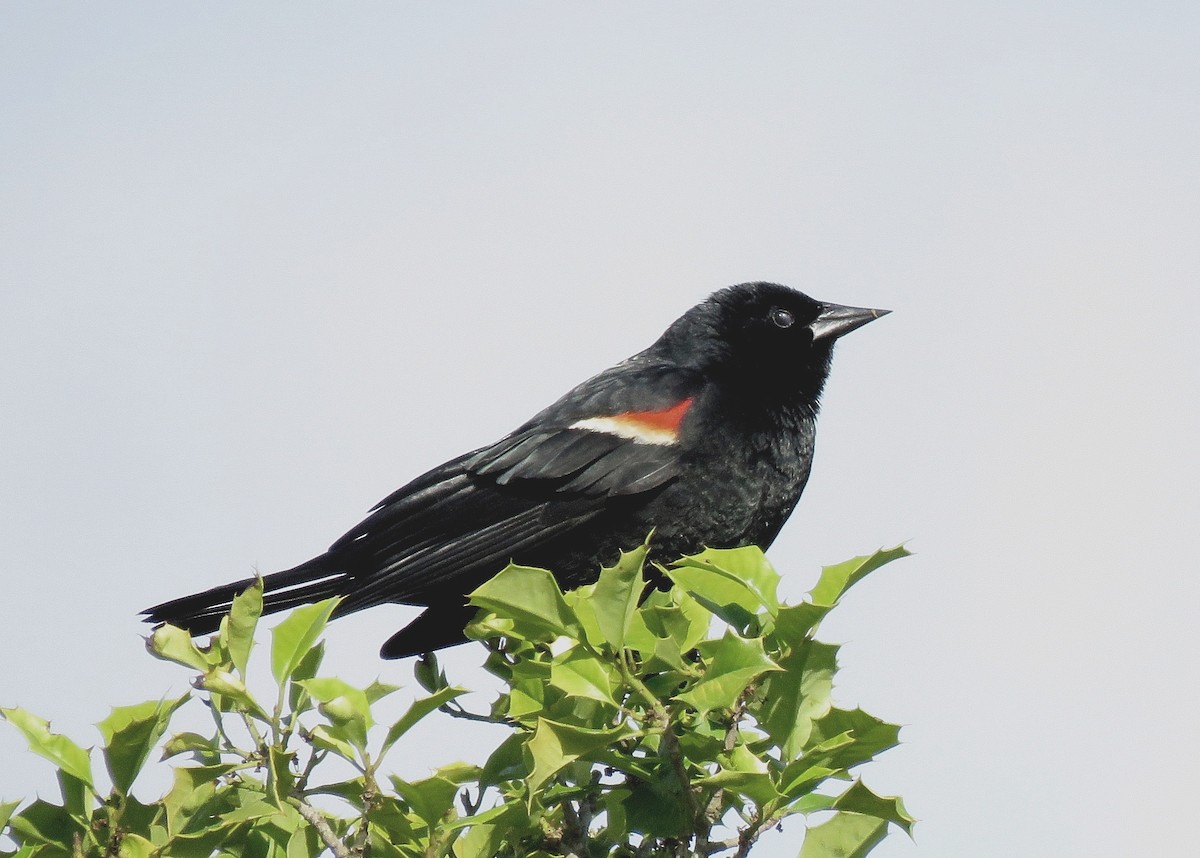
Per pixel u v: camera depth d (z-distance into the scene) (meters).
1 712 6.04
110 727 6.00
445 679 8.38
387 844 6.17
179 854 6.05
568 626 5.93
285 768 5.94
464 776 6.59
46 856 6.07
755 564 6.35
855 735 6.00
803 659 6.15
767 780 5.86
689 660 8.00
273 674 6.12
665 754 6.34
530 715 6.44
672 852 6.77
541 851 6.82
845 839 6.41
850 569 5.96
